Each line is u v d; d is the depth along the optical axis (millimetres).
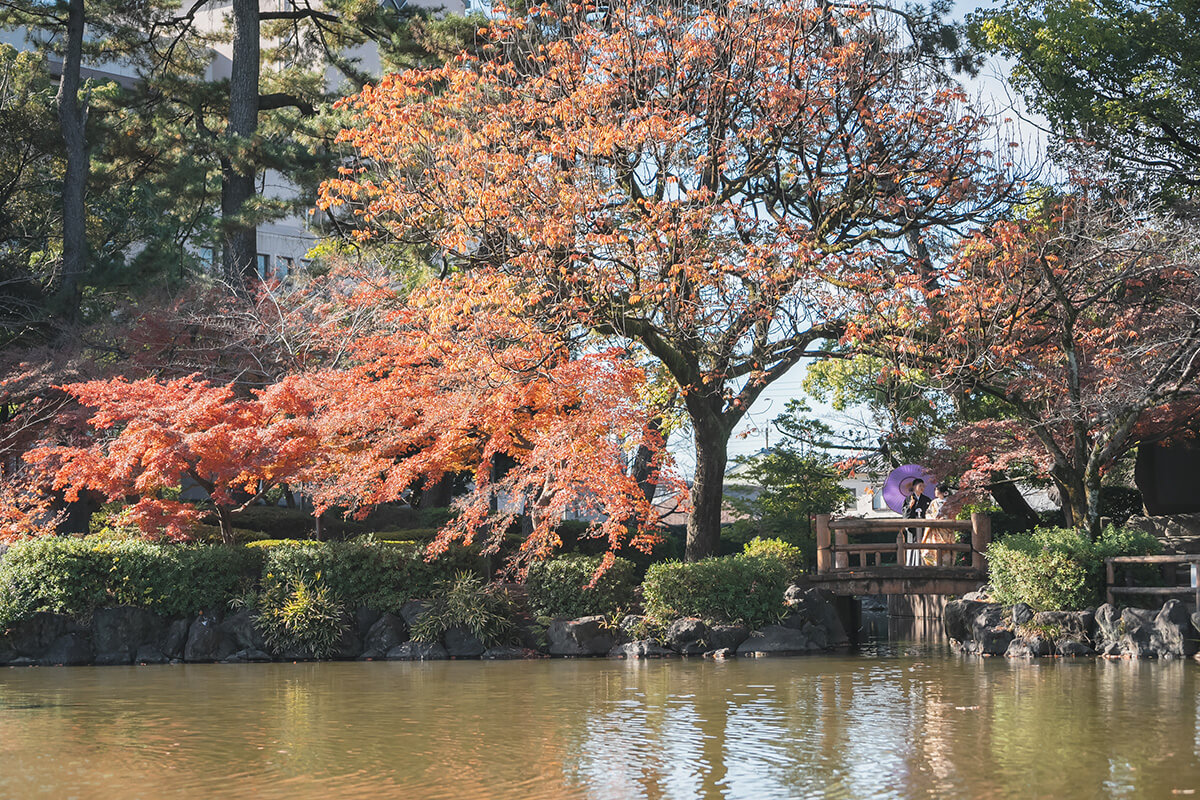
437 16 29078
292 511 27219
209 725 10125
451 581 19359
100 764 8141
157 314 23828
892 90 19062
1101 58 25859
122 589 18438
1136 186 24766
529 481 18078
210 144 28922
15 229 31047
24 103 29188
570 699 11836
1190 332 16672
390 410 19047
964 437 20406
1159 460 25188
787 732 9336
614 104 18234
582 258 16891
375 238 24172
